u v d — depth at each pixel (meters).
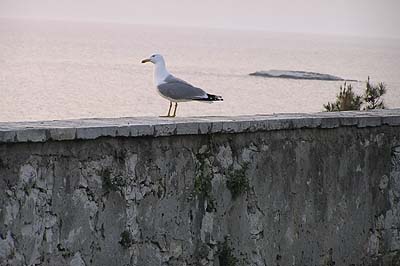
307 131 11.02
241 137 10.27
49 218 8.52
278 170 10.70
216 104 48.97
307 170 11.05
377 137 11.97
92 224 8.88
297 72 108.12
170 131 9.48
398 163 12.30
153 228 9.46
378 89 20.11
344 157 11.53
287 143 10.79
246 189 10.34
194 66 126.38
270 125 10.49
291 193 10.88
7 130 8.13
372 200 11.99
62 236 8.63
